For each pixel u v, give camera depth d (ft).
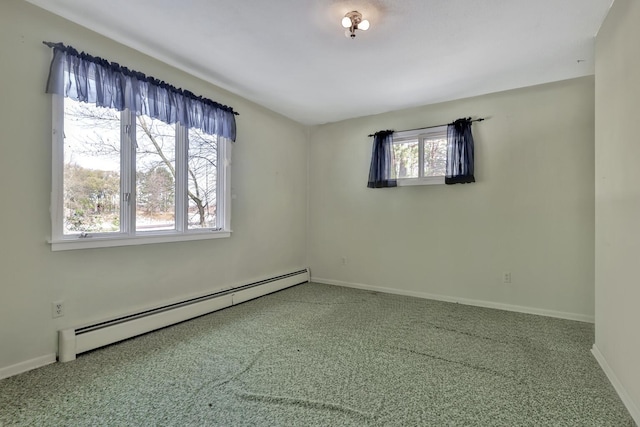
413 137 13.29
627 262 5.81
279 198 14.39
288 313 10.77
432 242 12.84
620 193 6.17
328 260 15.64
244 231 12.53
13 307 6.61
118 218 8.54
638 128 5.42
